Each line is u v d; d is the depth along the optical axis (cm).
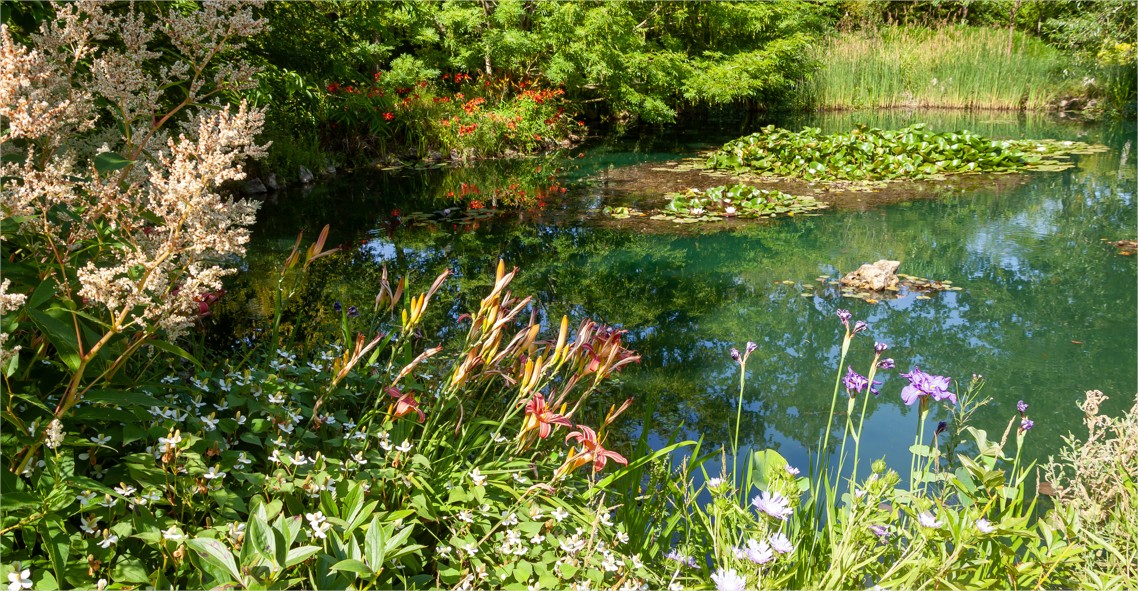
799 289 520
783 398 357
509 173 1056
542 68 1450
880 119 1530
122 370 183
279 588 138
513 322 430
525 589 161
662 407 344
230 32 193
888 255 606
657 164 1111
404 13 1337
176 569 146
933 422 333
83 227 162
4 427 157
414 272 550
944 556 171
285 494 167
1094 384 371
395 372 247
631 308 481
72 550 141
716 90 1484
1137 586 186
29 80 148
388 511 182
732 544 195
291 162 953
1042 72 1662
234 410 196
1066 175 938
